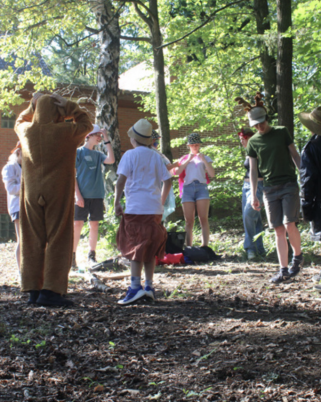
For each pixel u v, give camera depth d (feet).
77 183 23.79
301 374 9.15
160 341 11.47
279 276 18.86
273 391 8.51
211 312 14.24
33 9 33.73
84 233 28.66
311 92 31.24
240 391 8.59
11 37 35.19
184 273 21.95
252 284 18.65
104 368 9.74
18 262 20.01
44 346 10.88
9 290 18.04
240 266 23.52
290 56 24.91
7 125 51.44
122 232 16.12
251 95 44.93
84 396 8.48
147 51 58.39
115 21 38.91
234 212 49.96
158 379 9.23
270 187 18.86
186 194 26.78
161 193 16.43
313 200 16.49
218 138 46.09
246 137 26.21
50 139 14.65
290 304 14.87
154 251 15.85
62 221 14.85
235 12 42.16
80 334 12.00
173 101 46.21
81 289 18.43
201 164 26.71
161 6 48.73
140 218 15.74
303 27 25.61
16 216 19.89
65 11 33.91
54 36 38.55
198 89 44.78
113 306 15.24
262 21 38.73
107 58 38.86
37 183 14.67
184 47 44.21
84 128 15.21
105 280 20.86
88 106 52.08
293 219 18.56
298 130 36.37
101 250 27.73
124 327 12.63
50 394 8.48
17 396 8.32
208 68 43.91
